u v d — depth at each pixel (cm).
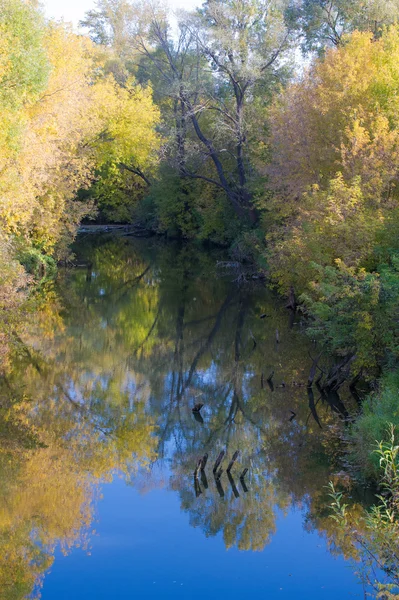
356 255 1712
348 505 1027
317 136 2502
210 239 4491
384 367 1355
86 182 3142
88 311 2531
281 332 2247
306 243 1862
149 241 4944
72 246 4509
